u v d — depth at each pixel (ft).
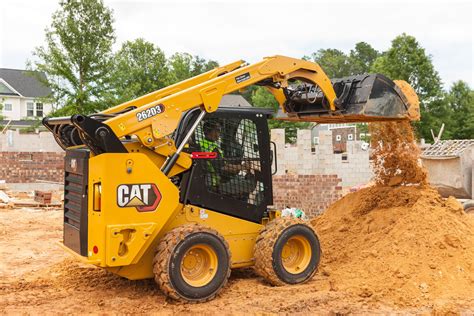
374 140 31.42
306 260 24.71
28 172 71.72
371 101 26.11
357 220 29.53
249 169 24.93
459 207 28.43
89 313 20.79
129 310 21.06
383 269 24.31
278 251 23.84
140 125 21.70
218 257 22.40
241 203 24.53
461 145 42.50
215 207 23.88
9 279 26.89
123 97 95.61
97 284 24.94
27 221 48.01
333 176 43.80
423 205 27.32
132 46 157.89
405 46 118.01
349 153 68.18
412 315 20.45
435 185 42.83
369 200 30.09
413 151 30.25
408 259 24.48
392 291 22.76
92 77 92.38
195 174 23.39
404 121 28.84
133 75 151.02
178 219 23.00
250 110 25.14
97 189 21.12
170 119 22.31
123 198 20.97
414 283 23.16
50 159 72.79
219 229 23.95
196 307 21.35
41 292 23.84
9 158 70.74
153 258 22.20
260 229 25.04
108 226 20.62
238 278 25.68
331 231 29.86
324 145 53.36
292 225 24.29
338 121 28.89
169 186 21.99
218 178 24.04
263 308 21.06
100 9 92.07
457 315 20.54
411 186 29.91
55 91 91.61
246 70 24.44
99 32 92.32
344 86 26.78
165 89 26.43
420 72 116.88
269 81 26.27
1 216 50.42
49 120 24.57
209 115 23.91
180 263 21.54
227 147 24.38
